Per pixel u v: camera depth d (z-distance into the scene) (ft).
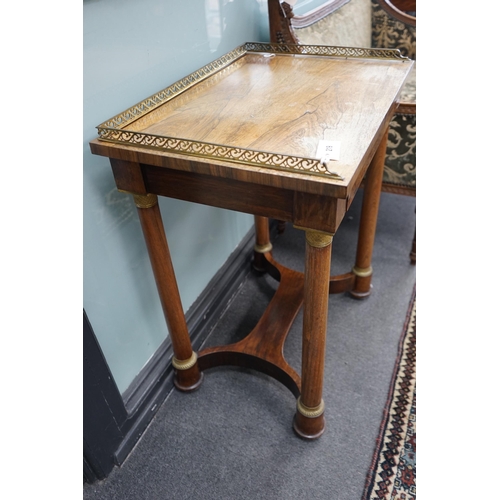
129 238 3.23
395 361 4.15
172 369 3.99
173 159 2.25
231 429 3.66
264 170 2.08
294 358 4.25
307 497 3.19
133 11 2.69
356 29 5.54
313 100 2.84
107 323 3.22
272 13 3.84
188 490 3.27
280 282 4.56
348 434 3.57
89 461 3.19
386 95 2.85
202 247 4.29
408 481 3.23
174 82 3.20
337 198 2.07
